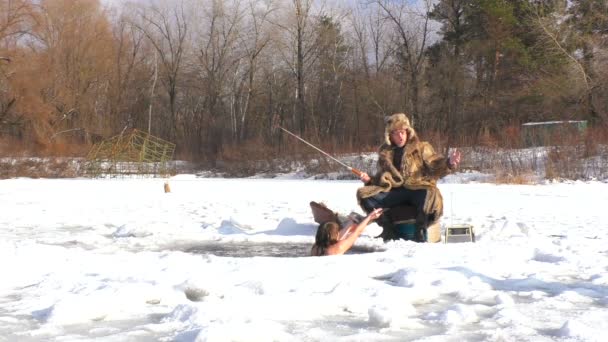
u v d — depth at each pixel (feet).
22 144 123.95
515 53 121.70
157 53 180.96
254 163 118.21
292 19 156.66
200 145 159.12
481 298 13.33
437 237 23.88
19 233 27.07
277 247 23.31
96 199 50.24
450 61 132.46
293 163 116.06
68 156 122.01
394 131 24.21
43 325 11.23
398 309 12.00
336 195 54.34
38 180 97.04
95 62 164.66
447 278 14.74
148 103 186.29
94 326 11.16
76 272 16.02
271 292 13.39
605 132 79.71
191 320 11.09
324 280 14.38
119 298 12.48
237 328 10.05
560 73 104.17
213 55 167.22
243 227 28.45
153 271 16.03
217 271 15.84
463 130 125.18
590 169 74.74
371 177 25.20
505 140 87.35
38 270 16.51
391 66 151.53
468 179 79.10
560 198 48.60
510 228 25.38
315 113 159.33
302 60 153.89
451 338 10.21
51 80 146.20
